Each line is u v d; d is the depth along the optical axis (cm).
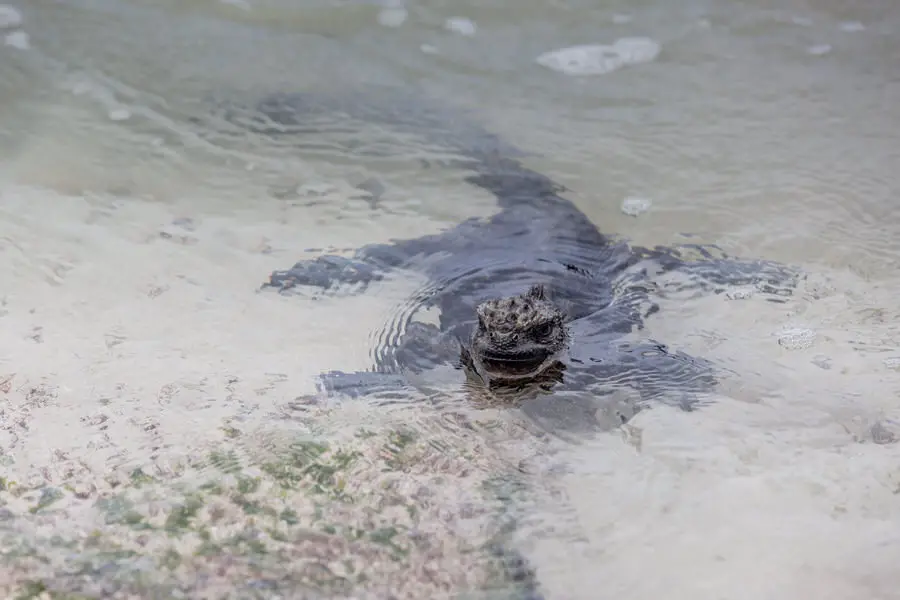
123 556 546
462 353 831
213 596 523
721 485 655
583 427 725
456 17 1396
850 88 1270
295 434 680
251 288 917
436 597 538
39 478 616
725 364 819
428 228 1046
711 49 1345
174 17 1362
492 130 1209
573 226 1050
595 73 1305
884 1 1405
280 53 1319
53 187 1049
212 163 1123
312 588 534
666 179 1130
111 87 1225
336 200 1081
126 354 791
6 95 1191
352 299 909
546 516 615
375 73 1297
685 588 563
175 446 658
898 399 759
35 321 831
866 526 615
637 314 904
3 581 520
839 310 905
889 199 1080
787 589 564
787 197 1093
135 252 958
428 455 670
